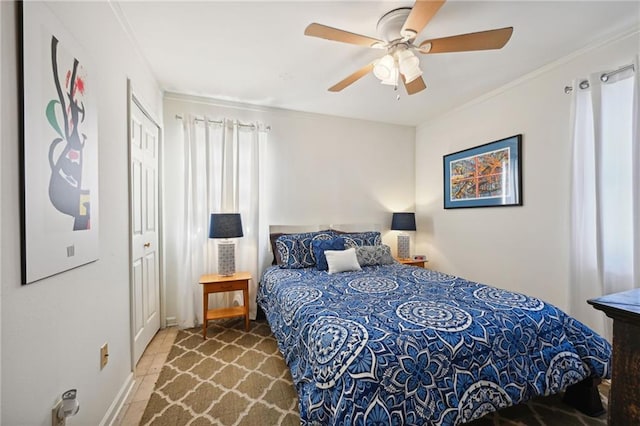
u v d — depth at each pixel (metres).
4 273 0.81
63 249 1.06
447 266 3.52
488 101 2.96
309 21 1.81
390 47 1.78
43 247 0.95
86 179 1.24
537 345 1.44
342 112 3.51
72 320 1.15
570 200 2.18
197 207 2.93
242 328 2.81
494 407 1.27
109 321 1.52
